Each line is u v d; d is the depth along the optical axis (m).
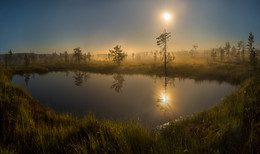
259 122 4.18
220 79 26.16
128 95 17.11
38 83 25.52
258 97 6.23
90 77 34.19
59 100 14.81
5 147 3.33
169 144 3.52
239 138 3.68
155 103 13.69
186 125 5.73
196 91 18.06
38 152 3.51
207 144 3.57
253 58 24.47
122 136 3.74
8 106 5.62
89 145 3.68
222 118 5.28
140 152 3.23
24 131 4.31
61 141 3.97
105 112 11.43
